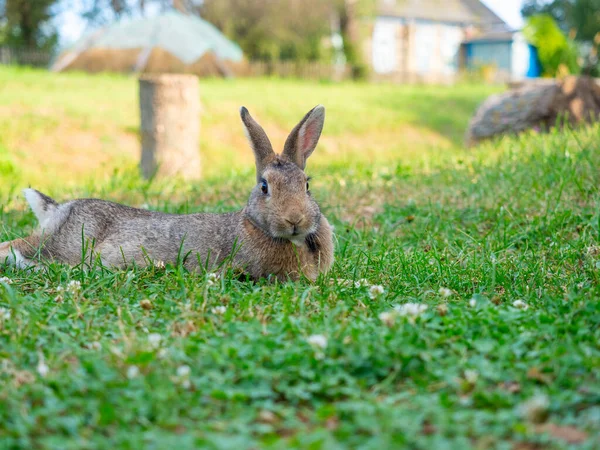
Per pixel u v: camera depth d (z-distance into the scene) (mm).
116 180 2266
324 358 995
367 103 5316
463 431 865
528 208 1727
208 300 1194
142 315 1158
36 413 900
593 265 1365
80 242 1435
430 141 4570
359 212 1844
